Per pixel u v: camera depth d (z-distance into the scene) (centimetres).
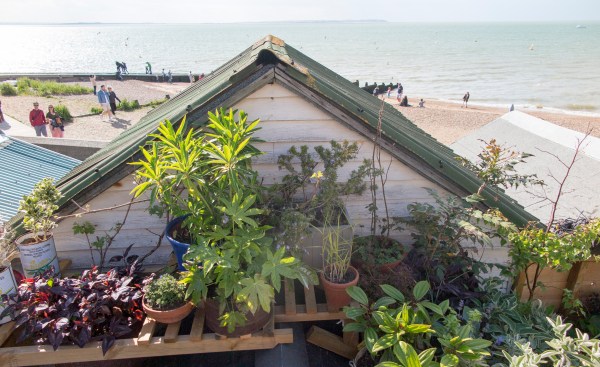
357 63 7156
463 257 351
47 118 1520
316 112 368
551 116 3053
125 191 371
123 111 2402
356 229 405
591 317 387
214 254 254
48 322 258
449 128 2542
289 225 292
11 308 267
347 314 286
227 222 299
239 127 294
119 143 449
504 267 356
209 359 331
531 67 6569
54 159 707
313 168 368
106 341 264
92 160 449
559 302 413
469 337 276
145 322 284
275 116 369
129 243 391
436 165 370
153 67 7025
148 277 318
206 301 277
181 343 275
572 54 8956
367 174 345
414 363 237
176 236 331
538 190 581
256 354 316
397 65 6869
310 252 343
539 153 670
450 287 324
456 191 375
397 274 324
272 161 387
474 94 4291
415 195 394
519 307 343
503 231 323
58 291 270
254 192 319
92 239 382
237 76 340
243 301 263
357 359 302
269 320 289
